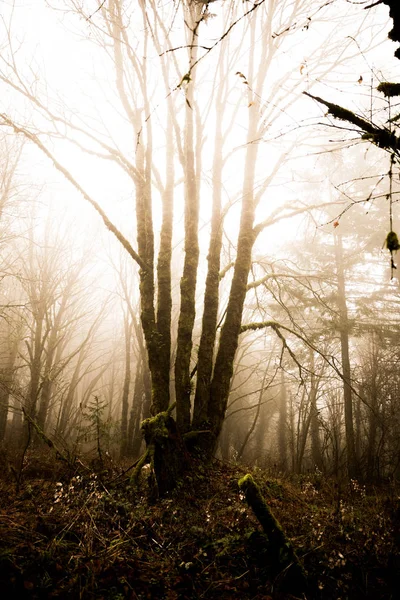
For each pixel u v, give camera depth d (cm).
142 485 498
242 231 709
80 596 262
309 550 366
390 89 211
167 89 613
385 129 202
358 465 1220
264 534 376
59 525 360
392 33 192
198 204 669
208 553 358
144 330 621
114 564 315
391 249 186
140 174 691
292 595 319
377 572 362
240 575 331
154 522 395
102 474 539
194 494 475
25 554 298
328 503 583
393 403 1473
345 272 1516
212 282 661
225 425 2000
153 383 590
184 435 548
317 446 1642
